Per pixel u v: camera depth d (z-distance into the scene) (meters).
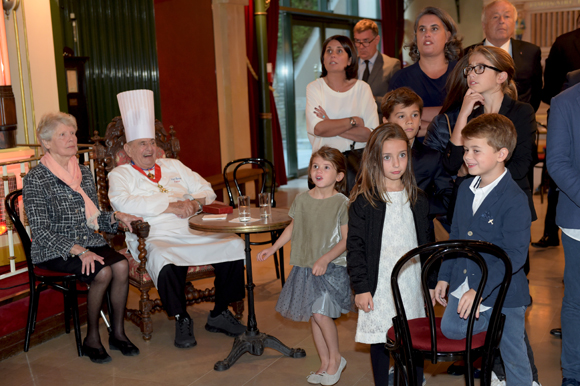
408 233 2.36
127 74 5.63
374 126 3.67
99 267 3.12
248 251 3.01
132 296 4.31
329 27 9.94
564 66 4.44
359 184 2.42
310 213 2.72
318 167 2.68
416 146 2.96
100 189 3.92
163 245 3.38
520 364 2.14
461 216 2.19
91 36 5.34
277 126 8.38
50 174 3.19
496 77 2.56
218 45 6.73
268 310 3.85
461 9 11.69
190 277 3.43
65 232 3.24
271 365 3.04
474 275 2.03
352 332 3.44
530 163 2.66
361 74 4.90
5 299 3.27
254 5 7.38
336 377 2.74
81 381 2.93
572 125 2.32
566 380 2.48
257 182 6.77
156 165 3.84
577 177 2.29
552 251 4.91
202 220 2.98
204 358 3.17
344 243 2.60
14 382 2.93
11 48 4.50
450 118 2.86
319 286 2.64
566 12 9.07
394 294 1.89
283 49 8.90
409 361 1.91
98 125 5.46
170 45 6.06
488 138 2.03
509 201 2.04
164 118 6.05
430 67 3.57
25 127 4.62
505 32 3.87
